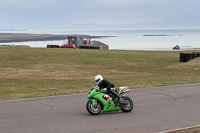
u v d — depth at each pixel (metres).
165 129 7.78
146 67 31.42
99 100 9.38
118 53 47.25
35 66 31.81
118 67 31.56
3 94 14.23
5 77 23.36
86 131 7.48
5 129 7.59
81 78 22.86
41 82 19.83
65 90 15.57
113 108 9.64
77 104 11.30
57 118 8.92
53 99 12.47
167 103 11.57
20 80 21.28
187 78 21.48
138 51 57.72
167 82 18.98
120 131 7.53
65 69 29.58
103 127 7.91
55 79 21.98
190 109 10.45
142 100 12.24
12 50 47.00
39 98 12.75
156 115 9.47
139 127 7.96
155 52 54.72
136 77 22.69
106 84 9.55
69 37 73.38
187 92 14.51
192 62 33.38
